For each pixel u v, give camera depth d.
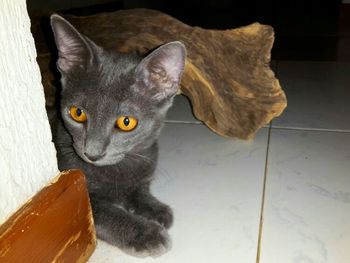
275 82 0.30
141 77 0.24
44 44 0.32
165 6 0.90
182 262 0.22
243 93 0.31
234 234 0.23
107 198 0.26
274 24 0.76
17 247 0.17
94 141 0.23
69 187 0.20
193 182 0.28
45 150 0.19
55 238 0.19
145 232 0.23
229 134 0.34
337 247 0.22
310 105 0.40
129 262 0.22
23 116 0.17
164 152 0.32
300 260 0.21
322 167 0.30
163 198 0.27
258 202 0.26
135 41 0.30
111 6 0.75
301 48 0.60
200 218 0.25
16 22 0.17
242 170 0.30
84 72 0.24
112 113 0.23
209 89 0.31
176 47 0.24
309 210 0.25
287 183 0.28
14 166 0.17
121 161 0.25
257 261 0.21
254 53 0.29
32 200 0.18
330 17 0.79
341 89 0.44
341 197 0.26
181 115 0.39
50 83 0.32
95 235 0.22
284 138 0.34
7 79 0.16
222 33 0.29
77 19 0.32
